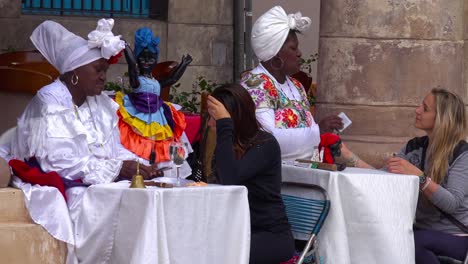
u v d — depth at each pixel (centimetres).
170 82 867
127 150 782
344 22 996
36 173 702
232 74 1595
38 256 677
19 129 731
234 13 1584
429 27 998
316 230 723
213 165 754
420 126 802
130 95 802
